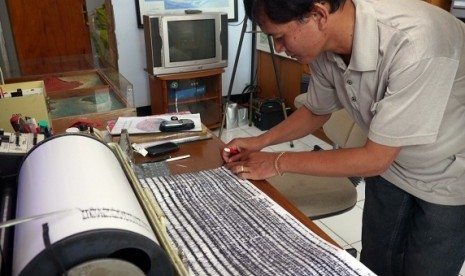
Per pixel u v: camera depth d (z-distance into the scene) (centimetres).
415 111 77
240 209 82
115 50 260
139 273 38
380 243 126
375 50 81
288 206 86
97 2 357
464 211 102
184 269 42
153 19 288
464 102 92
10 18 316
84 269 36
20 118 93
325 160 88
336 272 64
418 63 75
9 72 220
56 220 37
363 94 90
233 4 361
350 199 135
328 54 96
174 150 113
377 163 82
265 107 340
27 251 36
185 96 328
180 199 86
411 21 79
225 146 112
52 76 216
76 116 140
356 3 82
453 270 109
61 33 334
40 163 49
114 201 42
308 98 118
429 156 95
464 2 200
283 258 67
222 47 318
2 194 55
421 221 108
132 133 120
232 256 67
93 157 51
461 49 84
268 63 368
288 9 72
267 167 96
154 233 45
